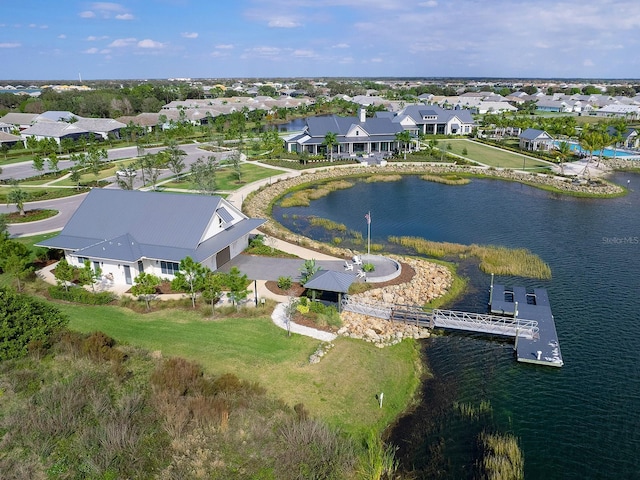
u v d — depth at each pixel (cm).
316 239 5794
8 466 2288
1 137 12019
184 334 3478
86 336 3416
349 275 3931
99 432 2475
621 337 3622
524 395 2973
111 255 4212
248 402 2730
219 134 14575
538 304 4091
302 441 2427
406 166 10019
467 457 2475
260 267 4688
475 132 14150
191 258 3938
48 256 4938
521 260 5022
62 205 7012
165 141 12556
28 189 7962
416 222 6556
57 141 12238
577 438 2619
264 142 11925
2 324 3231
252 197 7469
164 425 2547
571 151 11312
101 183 8306
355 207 7325
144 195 4781
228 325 3600
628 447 2558
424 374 3183
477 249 5347
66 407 2662
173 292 4166
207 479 2222
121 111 18438
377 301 4069
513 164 10181
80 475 2255
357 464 2353
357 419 2700
